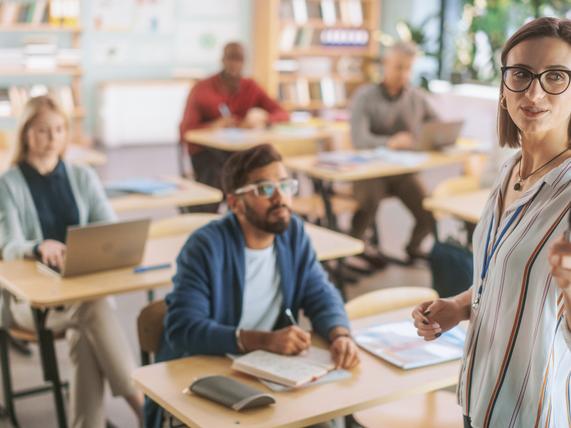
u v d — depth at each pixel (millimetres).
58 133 3555
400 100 6059
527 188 1694
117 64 10453
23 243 3402
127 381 3229
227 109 6617
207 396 2156
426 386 2270
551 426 1701
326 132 6516
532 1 8766
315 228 3959
